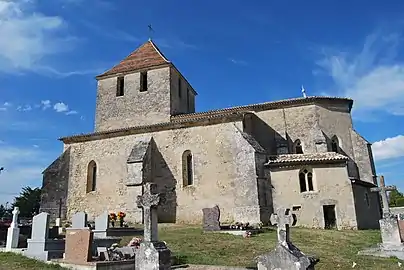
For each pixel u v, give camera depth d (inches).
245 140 932.0
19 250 566.6
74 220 662.5
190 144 1012.5
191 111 1395.2
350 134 1101.1
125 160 1055.0
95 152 1097.4
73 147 1127.0
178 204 973.8
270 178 922.1
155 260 380.5
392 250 577.9
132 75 1242.0
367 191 989.8
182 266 486.3
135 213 935.7
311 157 936.3
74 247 488.1
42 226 538.6
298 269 291.6
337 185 895.7
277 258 303.7
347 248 612.4
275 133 1096.2
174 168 1009.5
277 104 1112.2
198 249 582.9
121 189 1029.8
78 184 1080.8
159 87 1195.3
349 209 877.2
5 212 1702.8
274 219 327.9
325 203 884.6
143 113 1188.5
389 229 641.6
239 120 981.8
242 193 901.2
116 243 591.5
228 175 941.8
